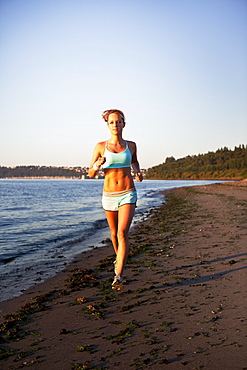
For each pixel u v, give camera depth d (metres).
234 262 5.54
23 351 2.96
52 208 21.27
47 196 37.44
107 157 4.36
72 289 4.71
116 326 3.38
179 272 5.23
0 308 4.16
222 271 5.09
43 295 4.50
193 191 37.88
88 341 3.08
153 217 14.13
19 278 5.51
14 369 2.65
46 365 2.69
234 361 2.55
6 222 13.74
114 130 4.36
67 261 6.67
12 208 21.23
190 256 6.25
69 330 3.36
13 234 10.50
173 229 10.02
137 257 6.50
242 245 6.90
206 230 9.27
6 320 3.71
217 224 10.33
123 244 4.33
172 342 2.93
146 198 29.50
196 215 13.50
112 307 3.94
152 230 10.18
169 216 13.98
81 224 12.97
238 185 52.19
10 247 8.34
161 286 4.60
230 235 8.19
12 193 44.72
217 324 3.23
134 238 8.84
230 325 3.18
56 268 6.12
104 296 4.37
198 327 3.20
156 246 7.51
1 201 28.44
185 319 3.41
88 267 6.07
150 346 2.89
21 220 14.48
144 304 3.95
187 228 9.96
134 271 5.46
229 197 25.17
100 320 3.56
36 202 27.28
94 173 4.58
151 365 2.58
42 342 3.12
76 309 3.95
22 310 3.96
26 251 7.83
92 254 7.27
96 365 2.64
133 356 2.74
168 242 7.89
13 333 3.33
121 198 4.41
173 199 26.16
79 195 40.12
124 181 4.42
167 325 3.30
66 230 11.34
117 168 4.41
